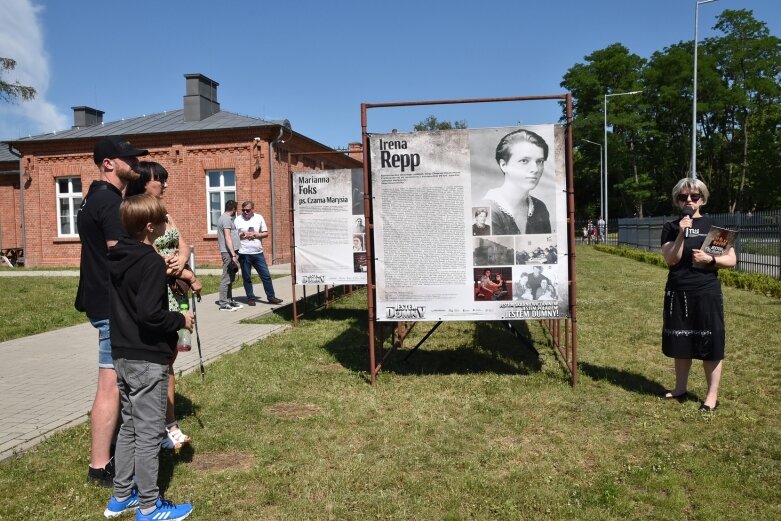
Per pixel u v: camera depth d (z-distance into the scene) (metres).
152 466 3.21
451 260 5.61
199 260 22.75
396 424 4.61
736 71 54.97
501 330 8.45
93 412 3.62
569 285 5.52
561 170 5.49
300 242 9.34
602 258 26.41
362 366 6.46
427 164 5.59
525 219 5.53
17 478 3.72
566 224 5.51
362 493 3.49
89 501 3.46
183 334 4.11
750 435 4.28
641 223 29.58
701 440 4.20
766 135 53.06
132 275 3.13
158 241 3.94
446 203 5.58
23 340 8.28
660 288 13.50
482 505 3.34
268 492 3.50
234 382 5.79
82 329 9.23
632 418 4.70
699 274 4.85
